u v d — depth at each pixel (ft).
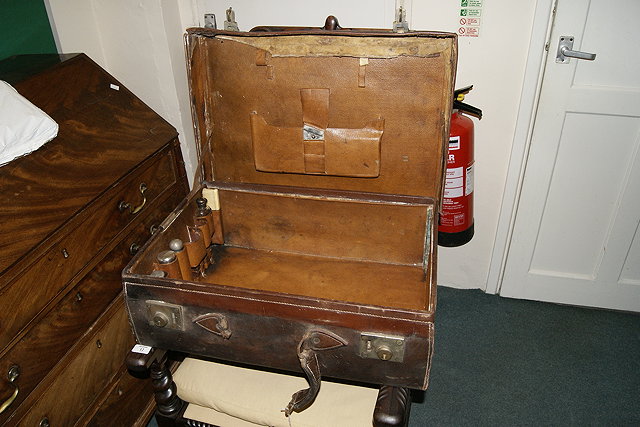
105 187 4.34
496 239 6.81
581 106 5.65
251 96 4.72
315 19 5.86
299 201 4.95
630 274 6.63
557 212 6.40
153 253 4.29
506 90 5.82
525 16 5.36
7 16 5.11
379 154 4.65
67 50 5.79
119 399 4.92
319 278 4.86
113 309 4.71
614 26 5.21
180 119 6.35
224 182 5.08
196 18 6.07
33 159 3.93
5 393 3.53
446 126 4.43
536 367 6.19
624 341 6.51
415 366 3.54
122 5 5.75
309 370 3.59
